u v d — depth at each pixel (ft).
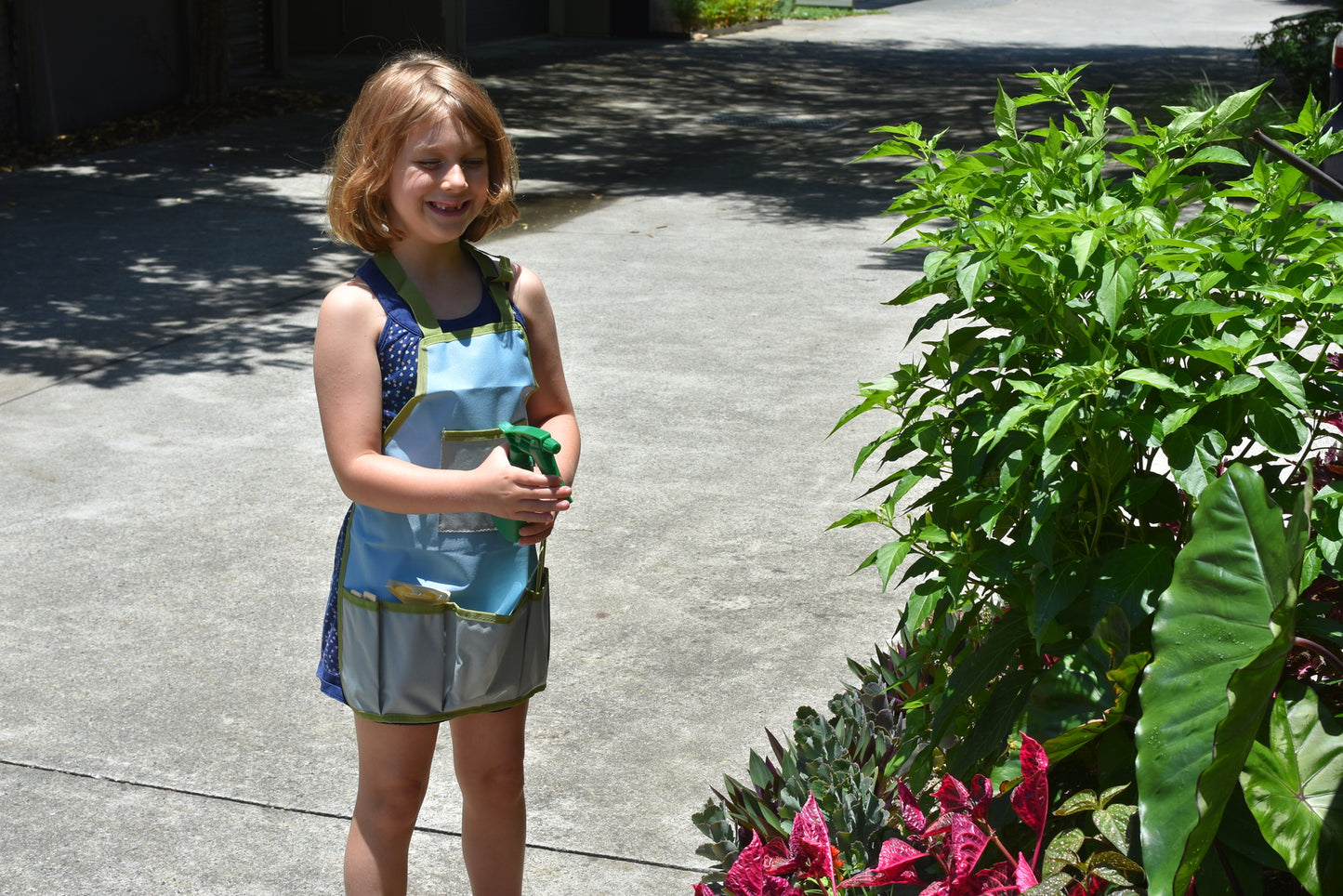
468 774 9.12
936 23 108.88
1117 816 6.90
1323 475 9.21
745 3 102.27
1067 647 7.84
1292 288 7.73
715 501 18.94
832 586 16.29
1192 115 8.50
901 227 9.02
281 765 12.53
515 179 8.73
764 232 37.65
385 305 8.25
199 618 15.44
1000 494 7.72
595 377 24.52
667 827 11.51
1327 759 6.49
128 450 21.01
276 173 46.26
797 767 10.28
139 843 11.33
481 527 8.34
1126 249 7.73
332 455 8.21
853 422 22.21
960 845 6.81
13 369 25.31
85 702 13.60
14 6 49.57
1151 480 7.70
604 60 80.28
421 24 79.71
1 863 11.03
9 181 44.21
